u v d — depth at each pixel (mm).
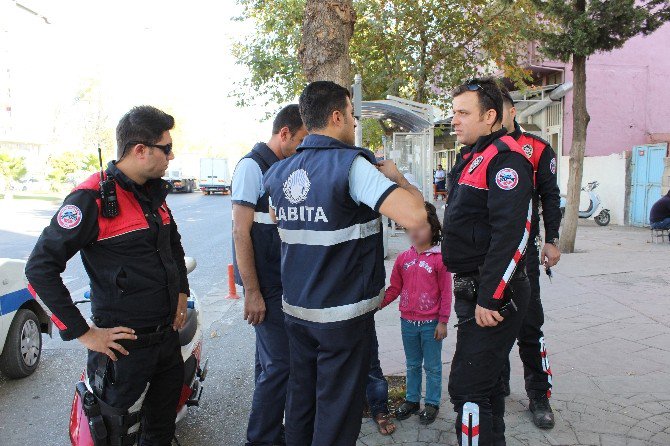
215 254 11984
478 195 2656
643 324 5598
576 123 10008
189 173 51625
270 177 2477
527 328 3535
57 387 4719
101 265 2477
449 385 2793
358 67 16516
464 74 15906
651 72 16750
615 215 15242
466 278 2754
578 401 3828
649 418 3555
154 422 2857
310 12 4082
